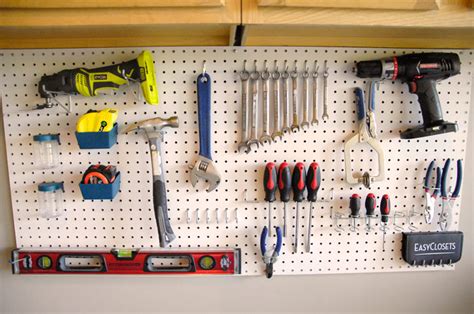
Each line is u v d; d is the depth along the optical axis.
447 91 0.91
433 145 0.93
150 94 0.82
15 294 1.01
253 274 0.96
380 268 0.97
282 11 0.62
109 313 1.02
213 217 0.94
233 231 0.95
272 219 0.94
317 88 0.90
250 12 0.62
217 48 0.88
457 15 0.63
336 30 0.76
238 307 1.02
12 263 0.94
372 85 0.88
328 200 0.94
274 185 0.89
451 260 0.96
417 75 0.84
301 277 1.02
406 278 1.02
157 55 0.88
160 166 0.88
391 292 1.02
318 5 0.61
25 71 0.88
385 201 0.91
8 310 1.01
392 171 0.94
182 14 0.62
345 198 0.94
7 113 0.89
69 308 1.02
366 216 0.93
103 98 0.89
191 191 0.93
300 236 0.96
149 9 0.62
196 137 0.91
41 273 0.95
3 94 0.89
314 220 0.95
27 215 0.94
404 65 0.83
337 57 0.89
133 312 1.02
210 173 0.90
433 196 0.93
